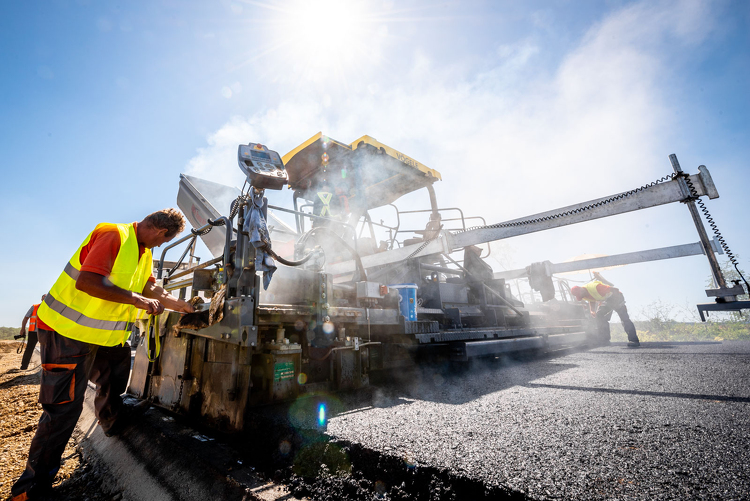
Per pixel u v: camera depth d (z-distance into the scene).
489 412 1.94
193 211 5.07
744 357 3.82
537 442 1.42
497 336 4.30
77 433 2.94
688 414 1.70
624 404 1.97
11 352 13.41
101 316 1.86
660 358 4.15
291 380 2.21
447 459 1.28
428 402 2.27
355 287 3.04
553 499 0.96
